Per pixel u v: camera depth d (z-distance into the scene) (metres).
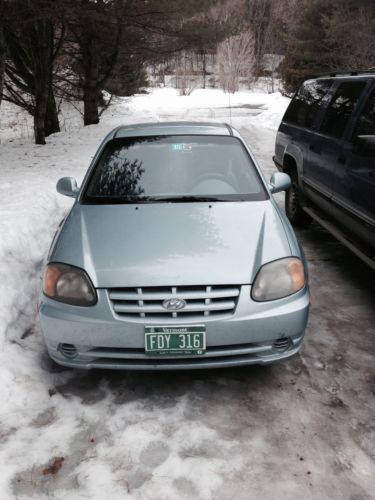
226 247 2.74
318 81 5.47
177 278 2.52
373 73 4.07
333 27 20.88
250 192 3.44
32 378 2.84
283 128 6.21
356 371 2.95
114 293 2.54
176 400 2.70
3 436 2.41
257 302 2.55
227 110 25.48
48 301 2.65
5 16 8.87
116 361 2.61
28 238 4.59
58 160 9.34
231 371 2.97
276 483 2.14
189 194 3.39
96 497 2.07
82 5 10.02
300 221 5.79
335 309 3.75
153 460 2.27
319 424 2.50
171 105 29.98
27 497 2.07
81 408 2.63
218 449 2.33
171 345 2.49
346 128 4.07
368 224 3.51
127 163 3.67
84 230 2.99
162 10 11.51
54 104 14.37
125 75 19.66
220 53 38.62
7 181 7.16
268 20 49.56
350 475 2.18
